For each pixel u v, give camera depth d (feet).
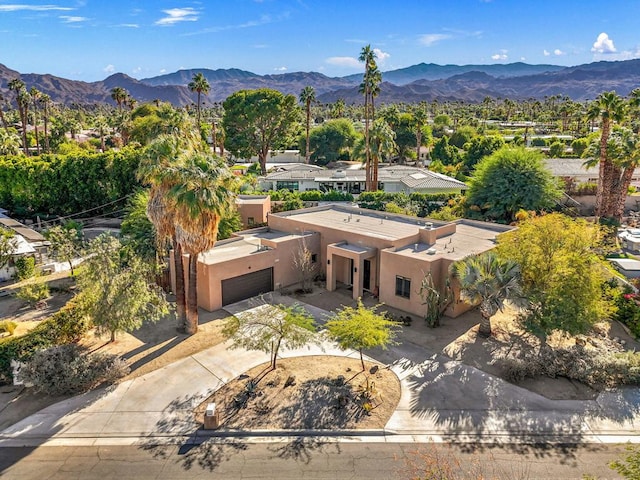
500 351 70.95
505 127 488.02
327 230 103.65
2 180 162.09
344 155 323.16
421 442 50.93
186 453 49.19
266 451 49.55
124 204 169.89
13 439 51.16
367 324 61.72
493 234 104.78
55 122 344.08
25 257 103.55
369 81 185.26
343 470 46.68
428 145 328.29
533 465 47.34
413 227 106.11
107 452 49.24
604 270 88.84
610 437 51.75
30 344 63.82
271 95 258.37
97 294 68.18
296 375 64.08
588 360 63.72
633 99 144.66
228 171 70.79
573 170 193.98
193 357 69.00
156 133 171.53
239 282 91.66
